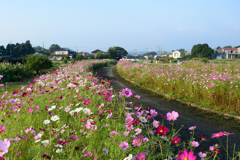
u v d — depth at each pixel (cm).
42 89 691
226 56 8725
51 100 566
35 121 439
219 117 645
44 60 2378
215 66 1772
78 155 313
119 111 529
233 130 536
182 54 10381
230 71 1500
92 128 360
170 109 752
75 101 595
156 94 1023
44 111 502
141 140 288
